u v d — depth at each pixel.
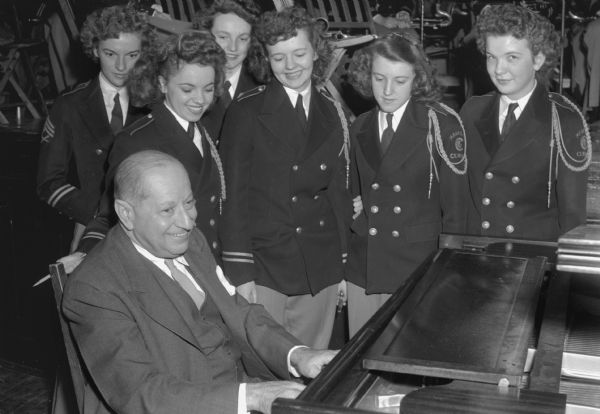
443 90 3.07
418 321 1.77
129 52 3.07
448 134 2.75
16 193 3.95
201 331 2.01
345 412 1.39
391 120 2.80
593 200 3.68
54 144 3.18
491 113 2.76
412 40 2.76
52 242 3.91
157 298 1.95
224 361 2.06
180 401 1.82
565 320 1.84
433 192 2.80
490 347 1.63
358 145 2.85
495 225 2.73
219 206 2.77
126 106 3.20
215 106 3.07
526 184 2.71
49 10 5.33
